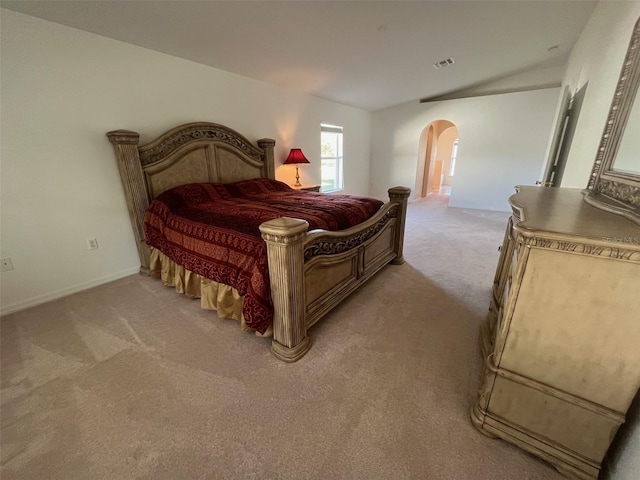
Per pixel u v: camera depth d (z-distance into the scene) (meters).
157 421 1.26
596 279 0.84
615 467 0.98
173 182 2.84
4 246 2.04
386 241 2.79
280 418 1.27
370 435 1.19
